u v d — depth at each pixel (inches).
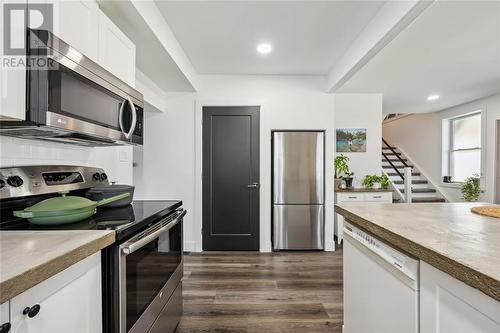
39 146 53.9
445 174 228.4
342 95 170.7
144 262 49.4
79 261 31.6
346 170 165.8
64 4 47.3
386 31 80.3
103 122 53.3
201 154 142.1
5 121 38.9
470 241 33.3
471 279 24.4
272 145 145.3
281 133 141.6
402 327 37.1
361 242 50.2
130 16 71.1
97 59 57.6
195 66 131.8
